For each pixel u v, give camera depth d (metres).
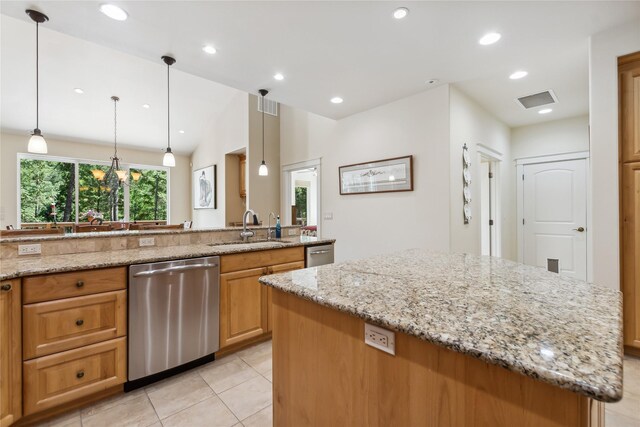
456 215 3.27
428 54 2.58
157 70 4.75
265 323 2.55
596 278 2.22
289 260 2.80
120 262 1.81
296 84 3.18
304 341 1.10
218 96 5.73
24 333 1.53
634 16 2.06
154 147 7.19
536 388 0.61
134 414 1.68
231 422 1.62
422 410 0.78
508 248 4.68
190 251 2.29
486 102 3.76
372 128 3.93
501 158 4.46
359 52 2.55
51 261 1.83
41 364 1.57
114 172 5.68
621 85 2.20
